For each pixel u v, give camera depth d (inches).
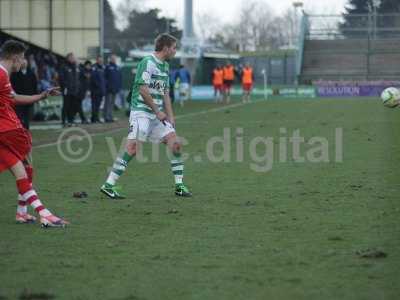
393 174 1266.0
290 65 5999.0
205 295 604.7
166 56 1056.8
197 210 964.0
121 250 751.7
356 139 1903.3
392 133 2059.5
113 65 2731.3
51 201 1039.0
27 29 3683.6
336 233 815.1
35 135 2164.1
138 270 678.5
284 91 4881.9
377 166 1373.0
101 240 797.2
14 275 666.2
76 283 641.0
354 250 738.8
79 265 697.0
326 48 5022.1
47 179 1266.0
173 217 919.0
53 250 755.4
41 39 3690.9
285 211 946.1
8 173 1333.7
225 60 6141.7
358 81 4650.6
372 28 4471.0
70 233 833.5
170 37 1055.0
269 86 4958.2
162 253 738.2
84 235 822.5
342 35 4953.3
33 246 773.3
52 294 609.3
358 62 4872.0
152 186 1173.7
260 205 992.9
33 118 2856.8
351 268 675.4
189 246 765.9
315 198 1038.4
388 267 677.3
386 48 4345.5
